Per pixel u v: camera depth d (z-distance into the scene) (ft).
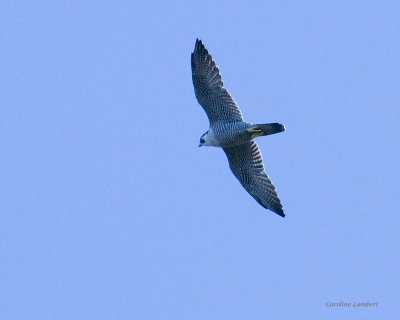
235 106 69.92
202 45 70.90
